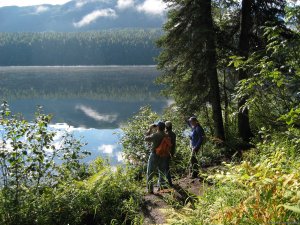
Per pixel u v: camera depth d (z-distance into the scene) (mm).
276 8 13586
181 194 8148
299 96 5398
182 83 14844
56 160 9805
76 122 35562
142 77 115375
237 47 15117
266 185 3504
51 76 121438
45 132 7574
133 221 7203
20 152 7398
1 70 159375
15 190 7121
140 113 15734
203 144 13398
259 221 3287
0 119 7410
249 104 5820
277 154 4879
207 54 14008
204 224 4039
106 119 38062
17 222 6719
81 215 7359
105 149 21219
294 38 5281
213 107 14820
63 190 7887
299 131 5961
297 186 3250
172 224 4707
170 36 14547
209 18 13984
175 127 14930
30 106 50781
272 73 5074
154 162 8711
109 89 76812
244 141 14195
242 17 13891
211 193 5176
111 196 8023
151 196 8320
